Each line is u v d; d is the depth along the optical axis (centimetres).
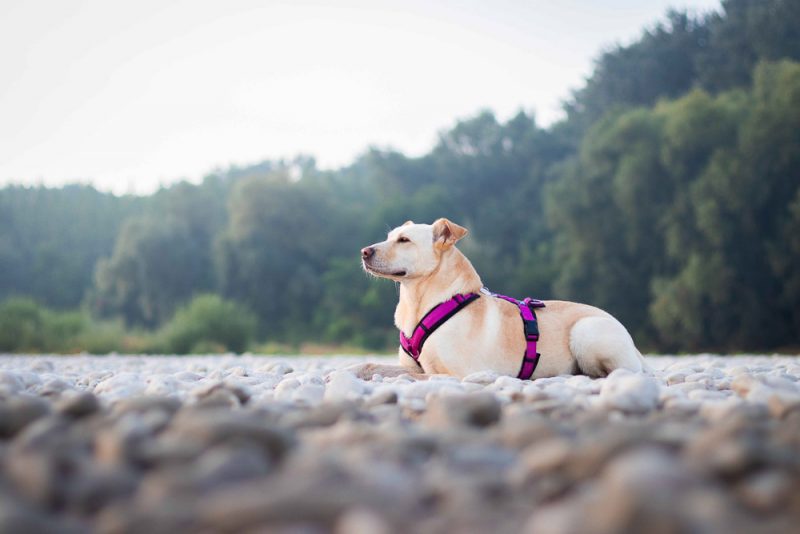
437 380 488
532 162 5241
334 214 5231
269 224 4994
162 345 2794
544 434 262
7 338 2598
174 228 5328
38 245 6078
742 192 2894
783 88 2981
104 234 6347
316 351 3862
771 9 3866
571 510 183
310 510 183
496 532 182
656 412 364
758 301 2895
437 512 200
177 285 5191
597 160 3556
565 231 3753
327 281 4703
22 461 219
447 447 262
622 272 3403
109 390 511
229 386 418
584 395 427
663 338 3130
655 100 4684
